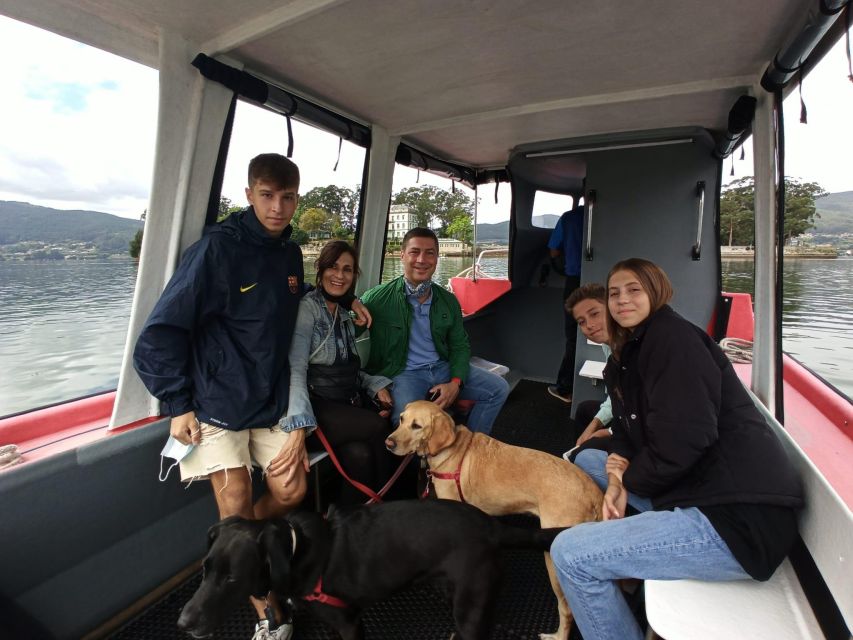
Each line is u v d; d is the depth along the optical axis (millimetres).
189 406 1773
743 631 1211
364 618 1868
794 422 1927
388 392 2748
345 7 1688
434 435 2104
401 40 1946
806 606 1288
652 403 1478
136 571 1851
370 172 3195
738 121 2398
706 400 1405
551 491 1845
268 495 2082
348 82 2416
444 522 1590
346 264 2334
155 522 1923
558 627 1802
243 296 1857
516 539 1580
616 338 1732
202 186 2086
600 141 3273
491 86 2482
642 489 1508
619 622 1440
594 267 3482
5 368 1800
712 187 3199
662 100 2592
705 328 3285
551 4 1685
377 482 2326
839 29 1508
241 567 1362
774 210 2115
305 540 1513
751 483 1334
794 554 1530
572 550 1436
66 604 1628
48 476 1574
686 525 1358
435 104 2754
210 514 2148
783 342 2113
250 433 1998
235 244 1852
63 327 1895
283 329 1978
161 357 1694
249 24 1830
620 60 2156
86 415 1934
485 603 1519
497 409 3111
